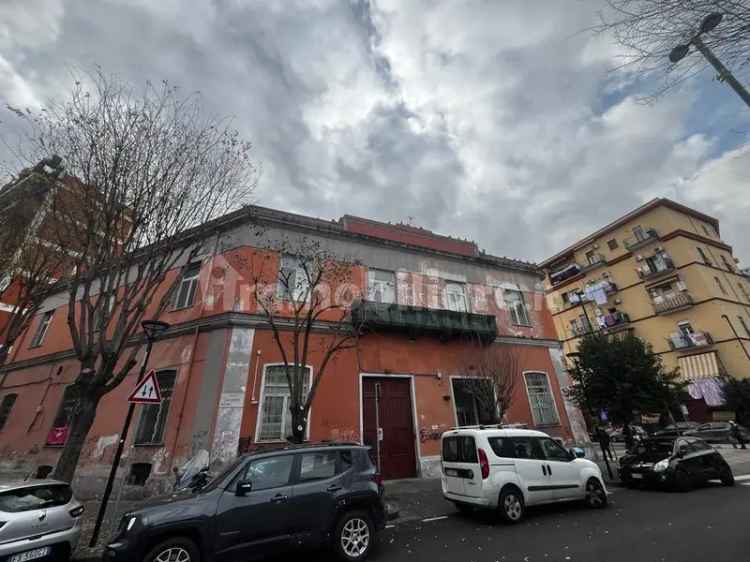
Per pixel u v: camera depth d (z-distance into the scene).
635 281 33.03
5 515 5.73
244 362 11.43
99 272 8.69
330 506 5.70
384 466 12.41
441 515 8.23
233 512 5.15
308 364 12.38
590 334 15.55
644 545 5.73
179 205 8.91
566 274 39.12
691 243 30.64
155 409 11.65
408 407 13.62
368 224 16.92
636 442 12.56
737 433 20.50
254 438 10.70
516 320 18.06
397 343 14.23
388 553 5.92
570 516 7.77
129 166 8.36
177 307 13.33
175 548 4.78
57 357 15.43
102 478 10.95
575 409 16.72
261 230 13.66
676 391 13.56
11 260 10.05
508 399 12.81
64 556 6.15
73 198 8.55
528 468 8.02
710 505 8.16
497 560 5.46
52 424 13.79
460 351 15.26
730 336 26.64
